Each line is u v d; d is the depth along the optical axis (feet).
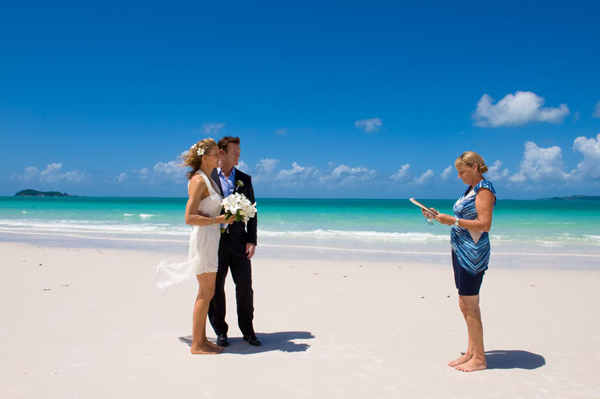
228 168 14.40
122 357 12.59
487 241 11.85
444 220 11.64
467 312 12.13
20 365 11.79
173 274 13.47
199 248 12.84
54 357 12.46
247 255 14.25
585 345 14.26
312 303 19.92
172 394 10.16
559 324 16.81
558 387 10.85
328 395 10.27
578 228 69.82
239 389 10.53
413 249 42.73
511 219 95.66
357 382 11.09
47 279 23.93
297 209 160.25
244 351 13.43
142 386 10.57
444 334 15.35
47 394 10.02
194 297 20.24
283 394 10.28
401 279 26.04
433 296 21.45
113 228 63.36
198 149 13.06
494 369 12.09
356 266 31.24
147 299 19.75
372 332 15.56
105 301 19.26
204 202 12.98
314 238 52.60
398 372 11.80
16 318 16.31
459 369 12.01
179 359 12.53
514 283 25.36
